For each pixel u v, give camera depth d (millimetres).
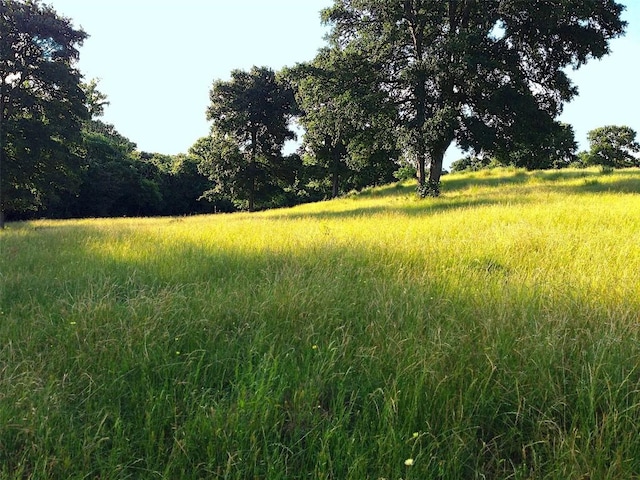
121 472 2201
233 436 2396
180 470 2229
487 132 20391
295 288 4680
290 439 2482
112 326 3756
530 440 2463
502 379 2822
